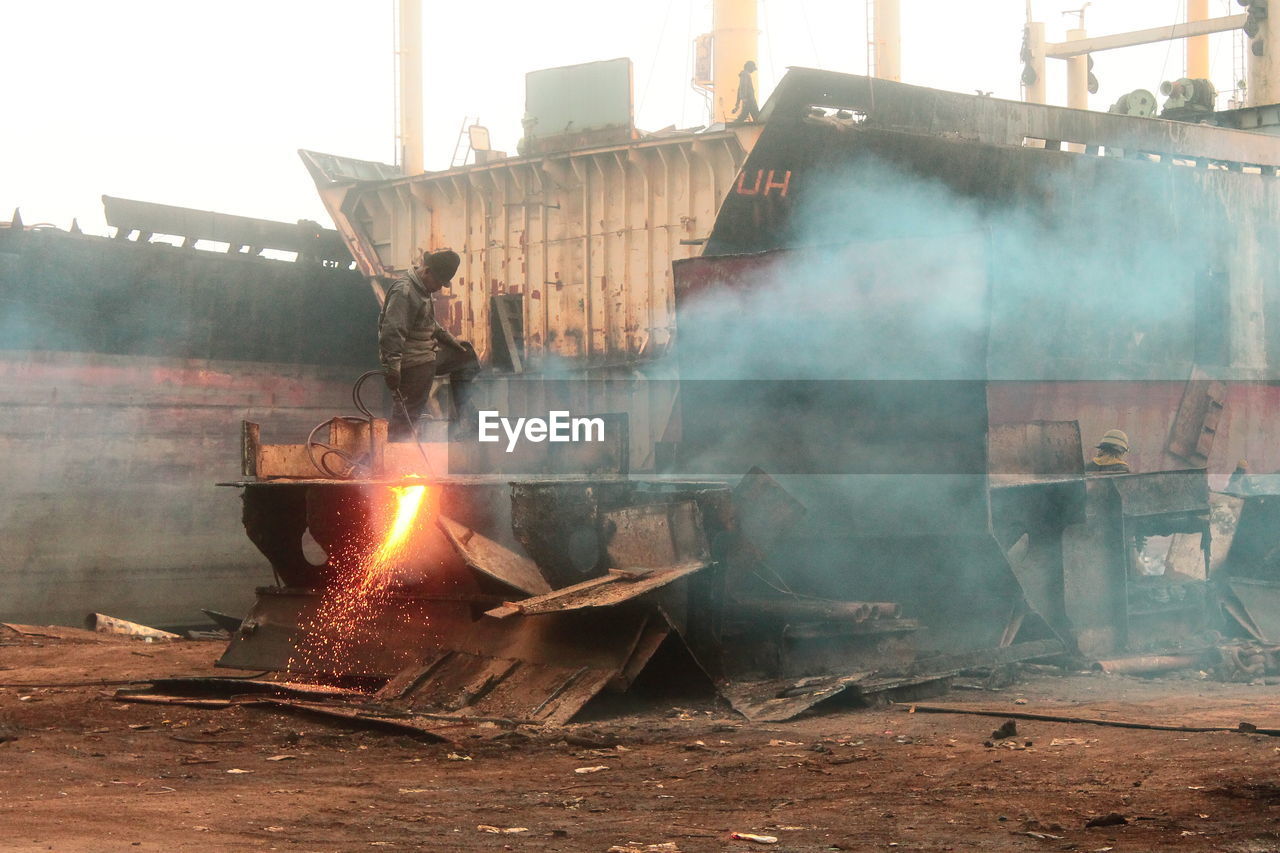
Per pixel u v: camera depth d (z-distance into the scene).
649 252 23.34
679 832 5.55
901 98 19.50
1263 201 23.66
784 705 9.31
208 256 28.34
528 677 9.51
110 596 26.98
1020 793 6.25
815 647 10.99
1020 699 10.14
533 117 25.98
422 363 11.32
